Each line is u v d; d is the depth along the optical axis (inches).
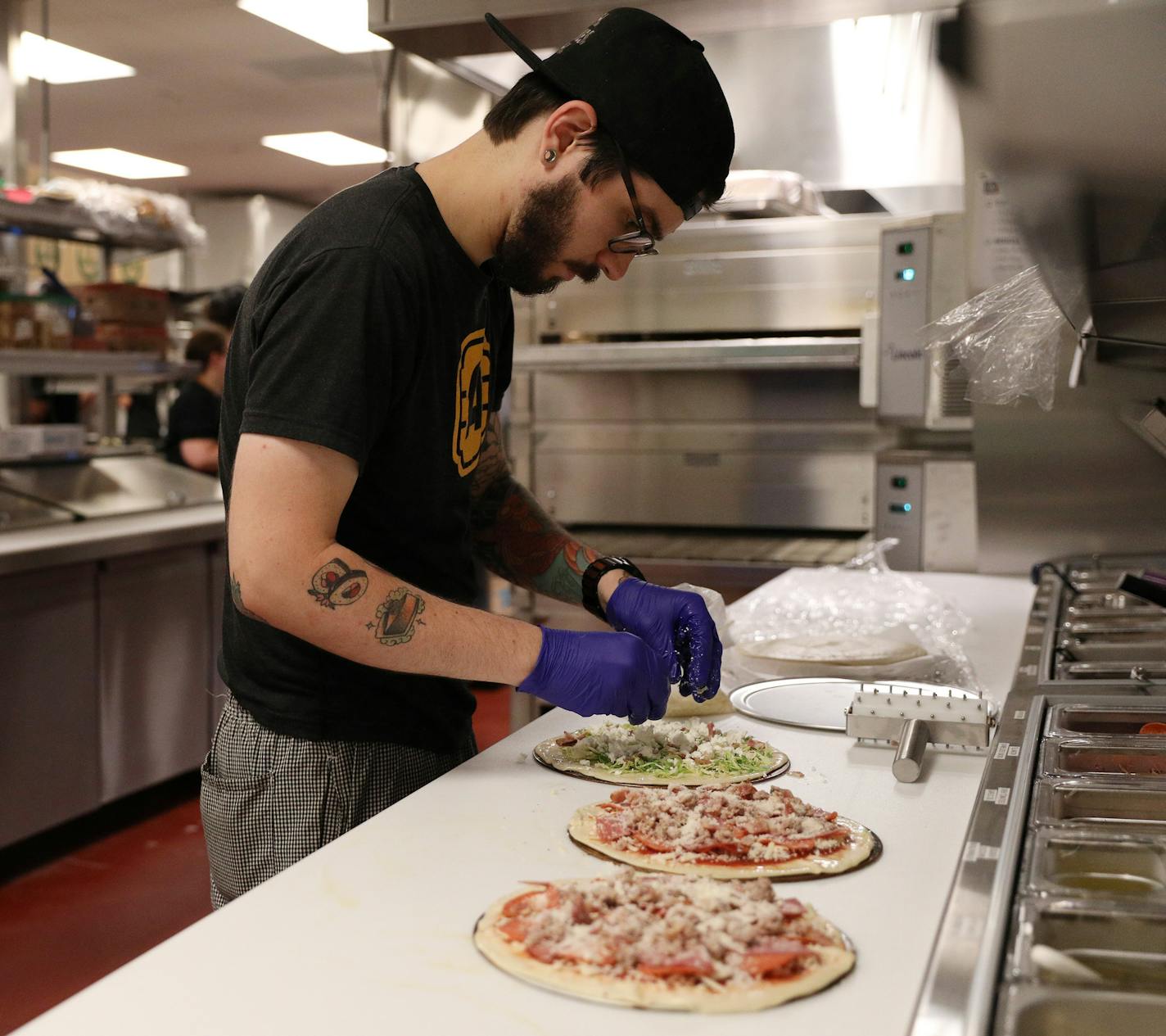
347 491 44.0
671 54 45.9
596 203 46.1
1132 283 65.1
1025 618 86.6
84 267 236.7
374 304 44.2
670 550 118.7
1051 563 103.8
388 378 45.4
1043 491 103.6
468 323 50.8
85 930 111.1
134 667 138.2
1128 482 101.0
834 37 113.5
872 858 39.3
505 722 181.2
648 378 124.2
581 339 126.7
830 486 119.7
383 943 32.7
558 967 30.6
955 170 115.3
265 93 287.9
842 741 54.7
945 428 109.0
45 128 175.6
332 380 42.9
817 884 37.3
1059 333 74.8
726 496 123.6
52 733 126.9
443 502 53.7
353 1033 28.0
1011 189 61.6
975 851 37.1
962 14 56.0
